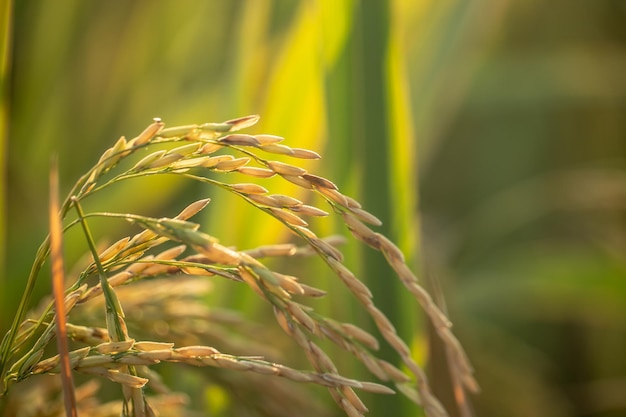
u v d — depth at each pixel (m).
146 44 0.87
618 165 1.29
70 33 0.84
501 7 0.94
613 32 1.34
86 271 0.40
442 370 0.65
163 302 0.49
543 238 1.21
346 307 0.56
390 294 0.55
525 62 1.25
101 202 0.76
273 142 0.38
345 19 0.56
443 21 0.77
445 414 0.43
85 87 0.85
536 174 1.31
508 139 1.32
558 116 1.31
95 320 0.47
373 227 0.55
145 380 0.38
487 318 1.11
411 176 0.56
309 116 0.63
